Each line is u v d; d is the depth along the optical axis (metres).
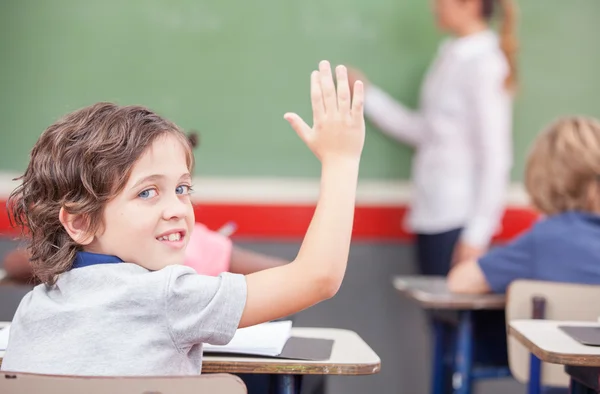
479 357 2.21
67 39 3.25
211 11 3.29
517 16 3.33
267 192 3.29
